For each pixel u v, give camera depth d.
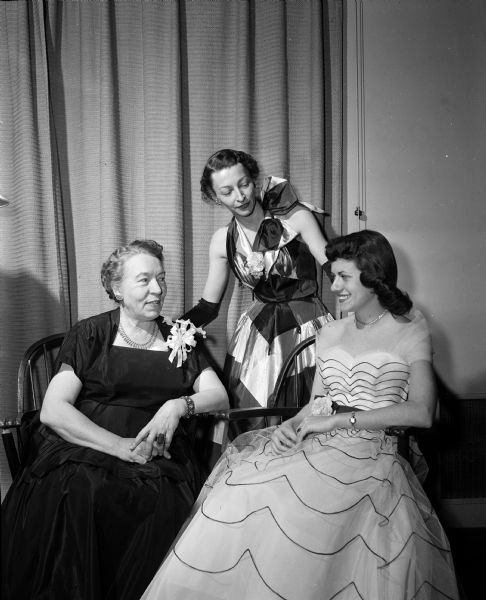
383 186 3.02
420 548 1.73
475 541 2.82
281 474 1.82
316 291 2.62
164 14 2.86
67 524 1.89
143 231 2.94
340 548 1.68
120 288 2.20
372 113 3.01
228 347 2.71
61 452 2.08
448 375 3.03
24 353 2.77
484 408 3.03
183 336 2.28
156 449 2.11
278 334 2.55
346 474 1.82
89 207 2.92
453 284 3.04
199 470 2.23
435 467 3.01
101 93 2.85
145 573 1.88
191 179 2.94
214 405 2.24
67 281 2.89
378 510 1.75
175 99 2.84
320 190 2.93
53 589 1.82
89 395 2.22
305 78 2.96
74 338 2.23
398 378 2.03
